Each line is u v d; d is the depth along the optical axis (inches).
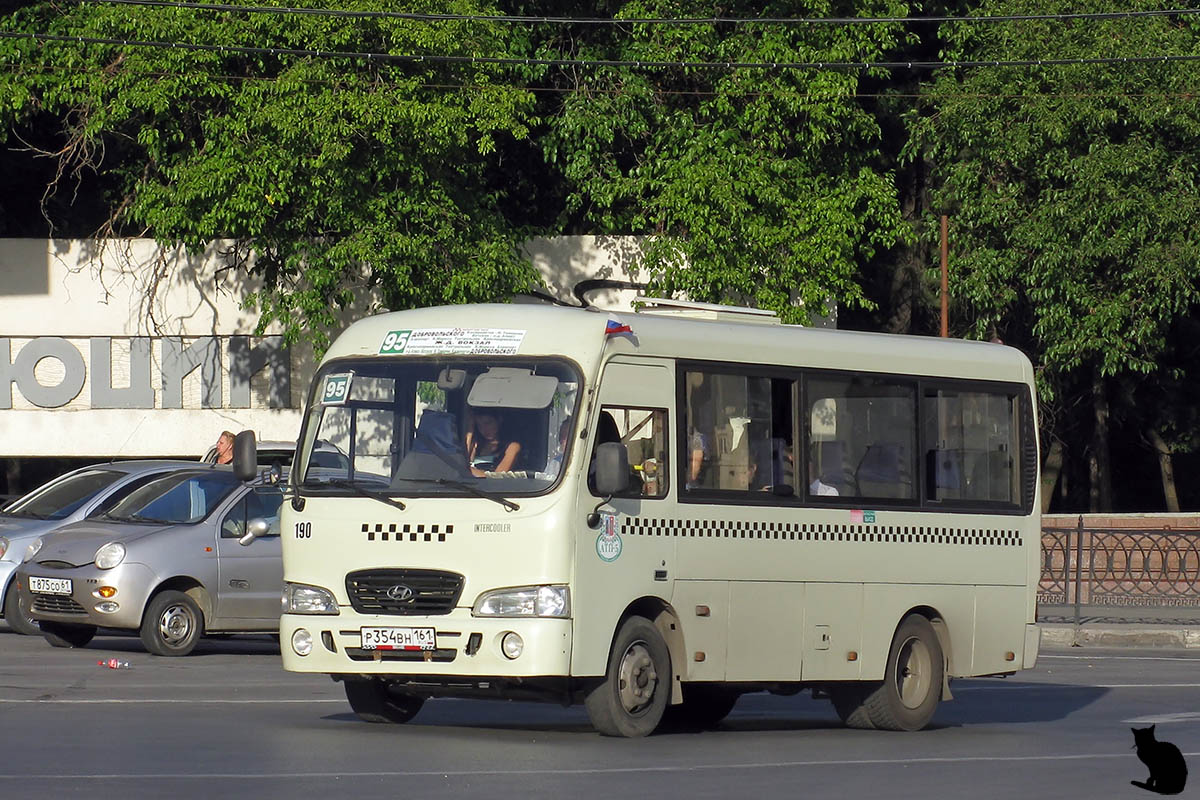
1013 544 1721.2
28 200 4104.3
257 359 3631.9
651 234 3486.7
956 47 3496.6
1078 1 3361.2
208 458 2549.2
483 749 1331.2
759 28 3371.1
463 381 1408.7
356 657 1390.3
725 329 1502.2
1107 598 3011.8
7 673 1910.7
